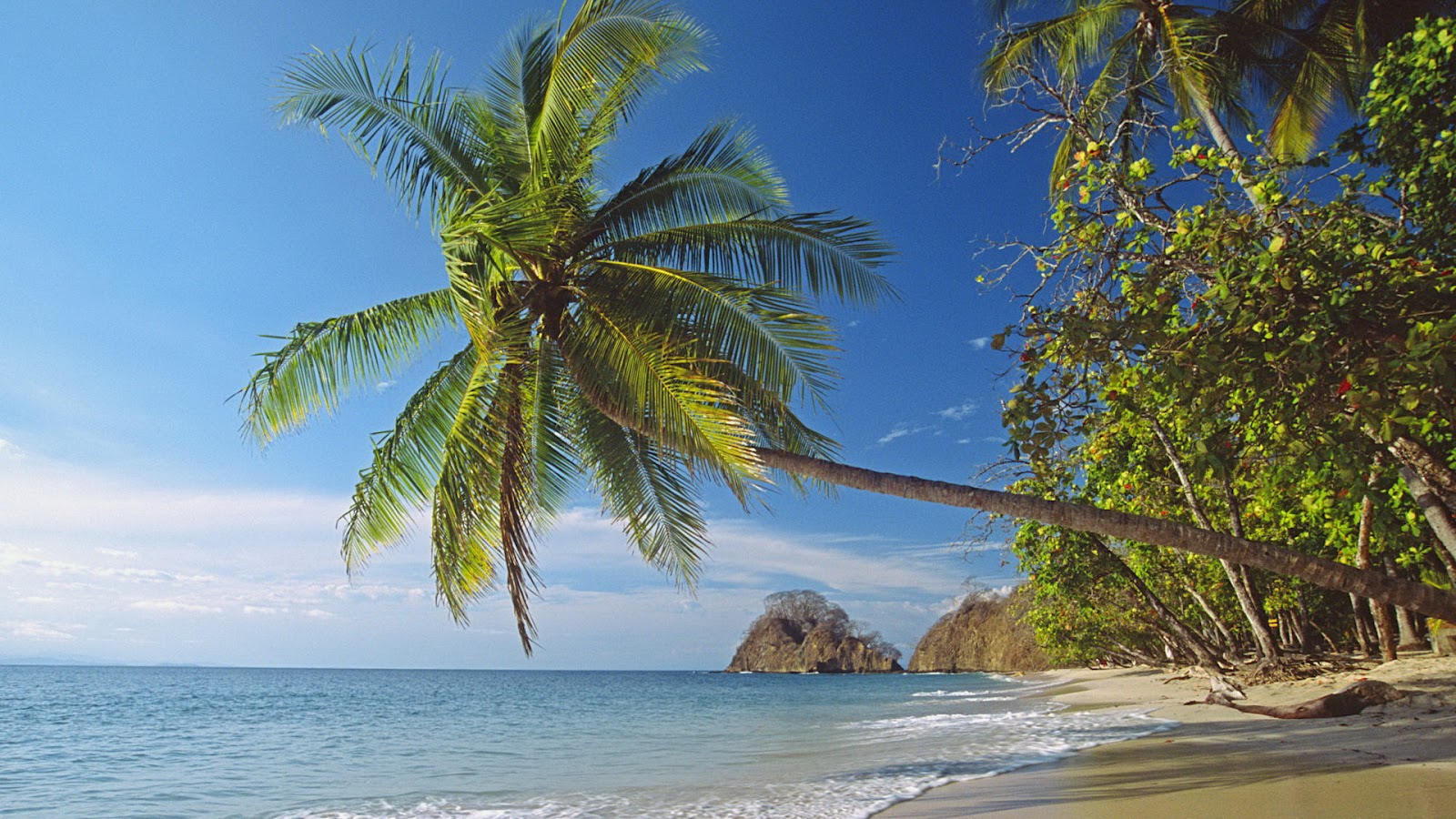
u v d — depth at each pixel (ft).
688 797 27.71
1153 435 42.86
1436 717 27.91
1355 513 32.32
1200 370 18.29
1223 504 49.14
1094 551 60.08
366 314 33.22
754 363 30.89
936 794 24.35
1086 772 25.81
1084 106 25.29
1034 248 22.29
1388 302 17.28
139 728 78.13
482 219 25.85
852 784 28.07
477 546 30.40
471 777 38.06
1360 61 39.24
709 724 69.97
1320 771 21.80
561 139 32.81
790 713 85.10
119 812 31.55
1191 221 20.47
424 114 31.50
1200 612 77.41
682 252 33.45
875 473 26.50
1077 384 20.52
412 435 32.07
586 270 32.42
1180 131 22.00
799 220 32.27
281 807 31.07
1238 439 20.65
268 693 173.88
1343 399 15.71
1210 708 43.04
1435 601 20.98
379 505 31.37
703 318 30.17
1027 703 70.28
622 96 34.71
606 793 30.19
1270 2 41.75
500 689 206.28
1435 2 37.93
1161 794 20.58
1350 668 46.44
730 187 34.83
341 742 60.44
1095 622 91.56
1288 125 43.65
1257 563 22.44
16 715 98.53
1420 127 23.12
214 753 54.29
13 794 36.96
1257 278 17.57
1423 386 14.67
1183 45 37.78
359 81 30.48
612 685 246.27
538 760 44.80
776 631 414.82
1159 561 63.31
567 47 32.48
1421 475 22.85
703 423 26.30
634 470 37.63
